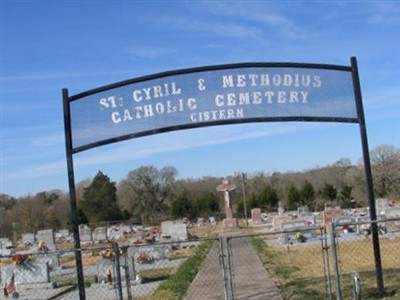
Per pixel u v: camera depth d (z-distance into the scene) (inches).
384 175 3245.6
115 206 3902.6
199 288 601.9
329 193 3284.9
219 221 3272.6
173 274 753.0
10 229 3174.2
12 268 799.1
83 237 2283.5
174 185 4202.8
